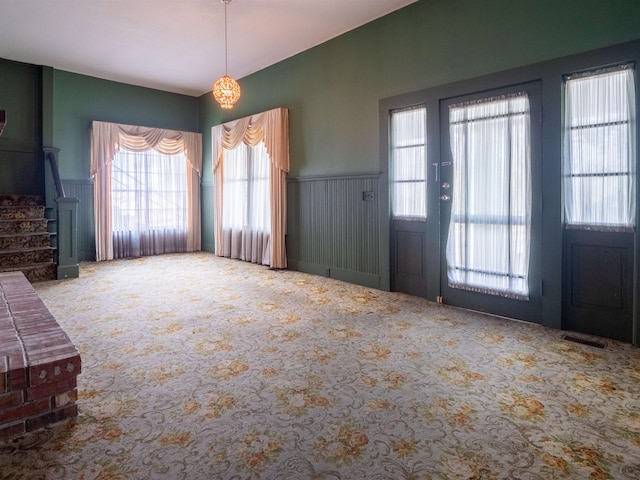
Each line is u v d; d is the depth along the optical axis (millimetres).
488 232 3543
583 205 3047
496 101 3447
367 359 2566
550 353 2660
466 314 3549
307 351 2701
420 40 3975
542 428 1802
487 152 3525
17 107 5836
